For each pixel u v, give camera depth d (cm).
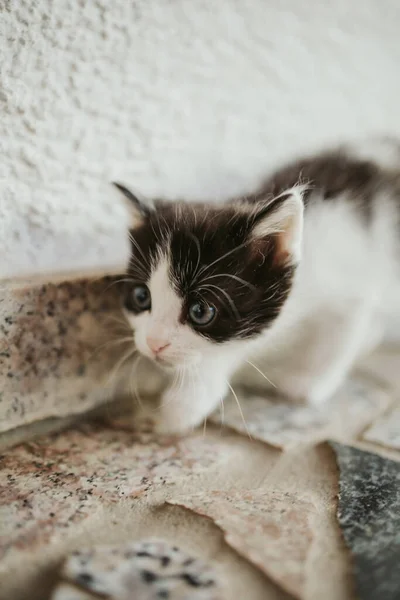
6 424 21
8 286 20
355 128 33
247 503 18
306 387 24
